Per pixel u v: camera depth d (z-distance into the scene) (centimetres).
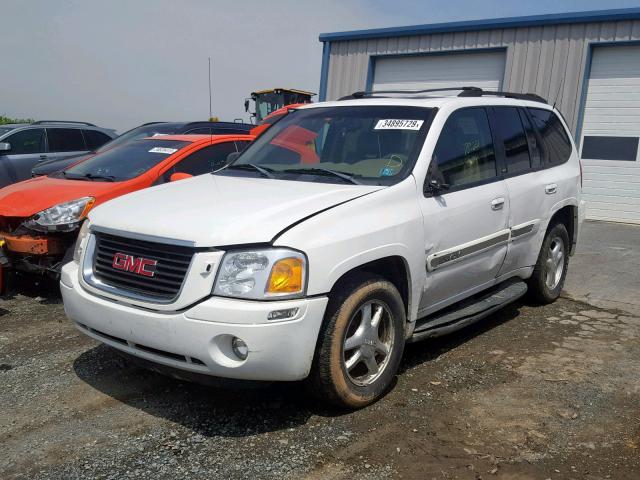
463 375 431
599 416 371
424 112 453
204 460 319
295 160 468
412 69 1612
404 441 339
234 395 394
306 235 334
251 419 363
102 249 373
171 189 427
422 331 425
